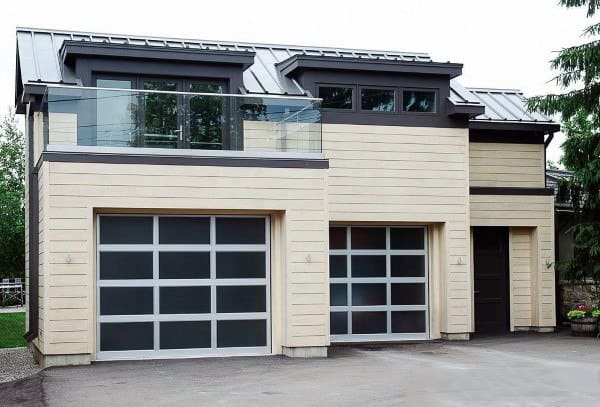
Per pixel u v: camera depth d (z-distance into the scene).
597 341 18.02
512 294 20.81
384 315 18.56
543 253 20.70
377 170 18.33
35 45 18.47
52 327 14.04
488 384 11.80
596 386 11.61
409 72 18.52
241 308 15.59
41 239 14.91
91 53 16.67
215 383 12.08
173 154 14.83
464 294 18.61
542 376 12.57
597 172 19.03
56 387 11.84
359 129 18.30
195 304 15.37
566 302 21.97
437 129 18.75
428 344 17.69
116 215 15.01
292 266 15.29
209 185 14.94
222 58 17.39
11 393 11.84
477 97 22.30
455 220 18.70
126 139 14.65
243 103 15.32
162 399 10.79
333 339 18.23
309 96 17.67
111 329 14.89
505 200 20.52
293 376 12.73
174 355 15.18
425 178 18.58
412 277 18.80
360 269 18.52
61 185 14.19
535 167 21.09
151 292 15.14
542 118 21.19
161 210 14.95
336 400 10.59
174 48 17.08
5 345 19.97
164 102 14.90
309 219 15.42
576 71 19.52
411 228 18.88
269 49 20.66
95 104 14.53
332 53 20.80
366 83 18.44
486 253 20.80
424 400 10.53
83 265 14.23
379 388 11.49
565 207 22.16
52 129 14.31
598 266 19.36
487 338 19.00
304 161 15.43
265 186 15.23
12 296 35.84
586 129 28.94
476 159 20.66
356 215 18.14
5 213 36.06
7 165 37.97
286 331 15.25
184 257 15.37
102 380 12.42
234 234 15.63
